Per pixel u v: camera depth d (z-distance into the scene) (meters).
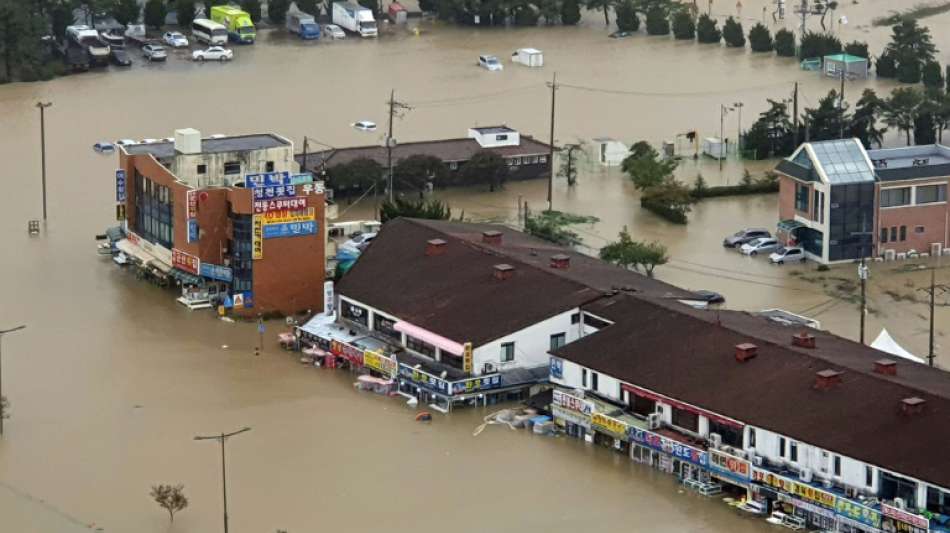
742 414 160.88
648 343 174.00
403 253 199.38
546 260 196.50
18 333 199.88
